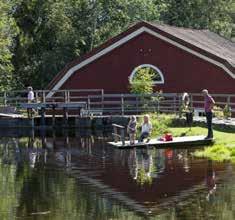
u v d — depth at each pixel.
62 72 44.47
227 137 29.11
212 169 21.89
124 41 43.41
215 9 74.06
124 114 41.44
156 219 15.23
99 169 22.83
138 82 41.22
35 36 61.25
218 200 17.00
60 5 59.94
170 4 71.44
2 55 55.56
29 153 28.64
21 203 17.31
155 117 35.62
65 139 34.72
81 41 59.00
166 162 23.80
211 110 28.33
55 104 40.81
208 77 41.19
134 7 63.62
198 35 49.75
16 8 61.69
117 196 17.91
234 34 81.88
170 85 42.34
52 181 20.64
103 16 62.88
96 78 44.16
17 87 59.72
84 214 15.86
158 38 42.59
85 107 41.56
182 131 31.81
